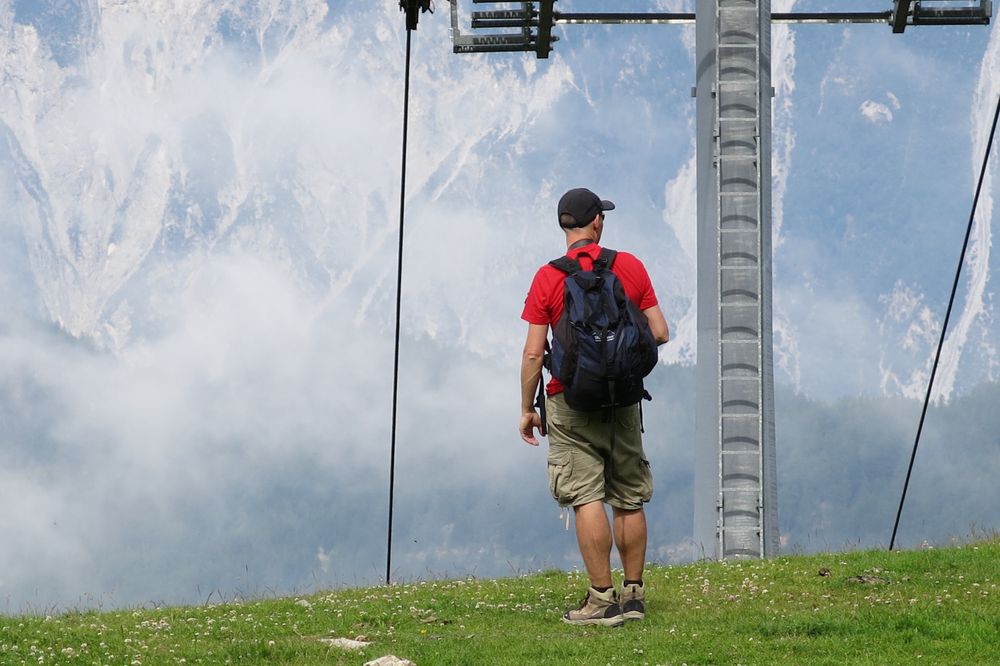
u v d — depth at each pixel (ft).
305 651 61.46
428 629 69.26
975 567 81.35
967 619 62.64
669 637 61.93
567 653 59.11
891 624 62.34
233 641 66.33
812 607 70.90
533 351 65.51
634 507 68.44
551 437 66.95
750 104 163.02
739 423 156.97
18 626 72.13
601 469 66.85
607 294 64.03
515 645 61.52
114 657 60.08
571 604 74.90
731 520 155.43
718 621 66.23
